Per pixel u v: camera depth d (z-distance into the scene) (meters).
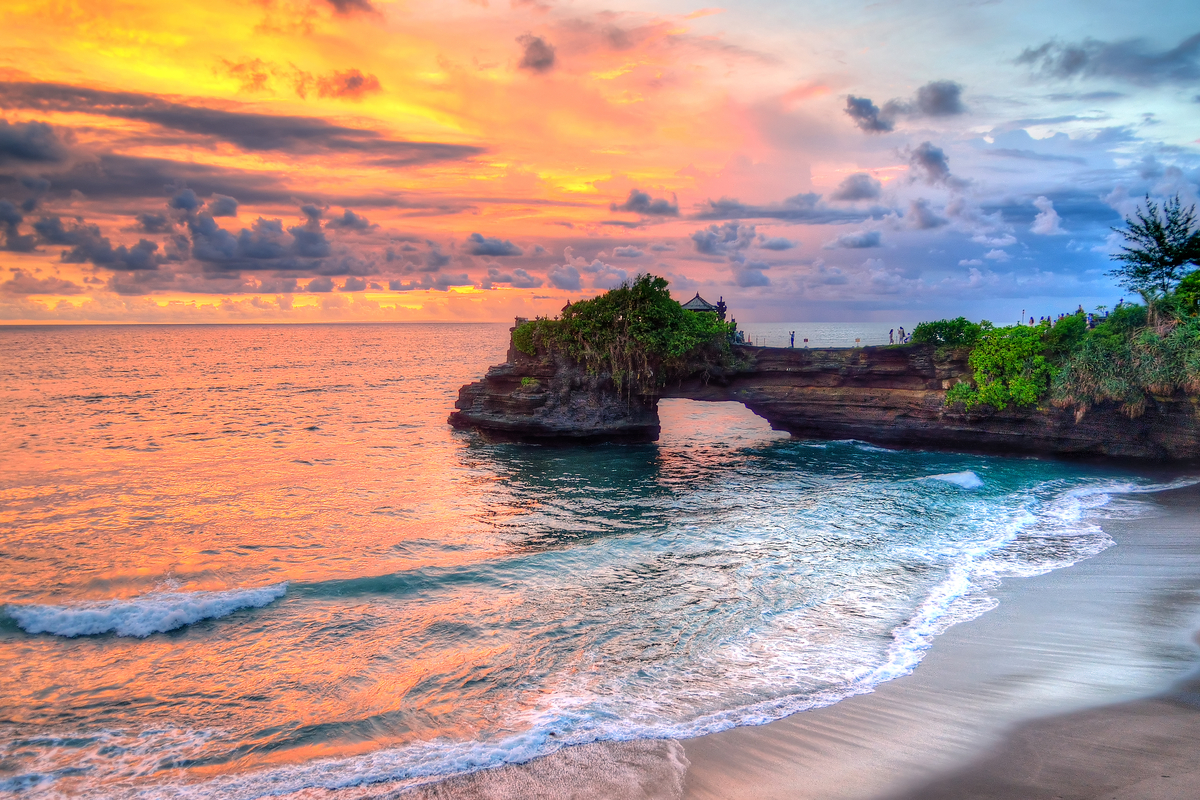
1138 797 8.80
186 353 191.25
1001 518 27.47
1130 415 37.28
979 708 11.97
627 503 31.98
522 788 10.08
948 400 42.72
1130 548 22.42
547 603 19.05
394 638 16.83
